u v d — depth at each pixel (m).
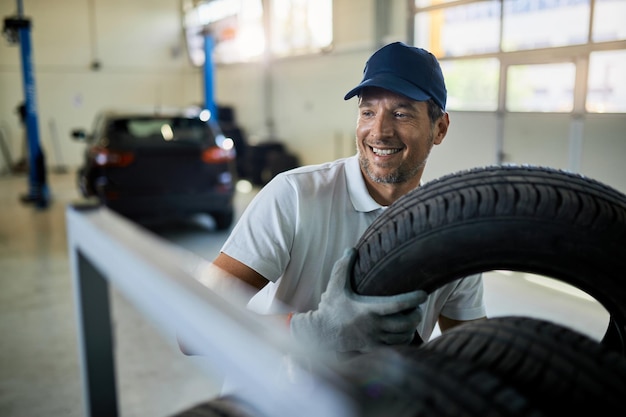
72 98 13.37
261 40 11.08
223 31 12.50
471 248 0.98
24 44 8.02
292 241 1.28
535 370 0.71
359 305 0.98
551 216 0.93
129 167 5.63
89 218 0.86
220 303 0.52
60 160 13.38
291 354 0.45
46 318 3.91
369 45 7.89
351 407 0.41
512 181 0.97
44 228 6.75
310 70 9.62
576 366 0.71
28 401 2.83
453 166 6.33
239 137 10.97
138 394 2.86
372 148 1.27
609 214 0.93
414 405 0.57
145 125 5.91
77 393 2.90
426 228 0.99
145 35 13.84
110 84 13.67
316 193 1.29
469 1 6.16
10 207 8.16
